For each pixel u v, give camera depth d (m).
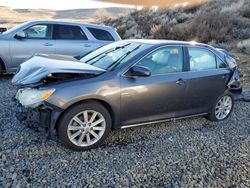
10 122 4.88
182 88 4.92
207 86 5.31
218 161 4.10
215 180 3.63
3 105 5.79
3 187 3.18
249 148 4.59
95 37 9.42
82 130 4.09
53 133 3.92
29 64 4.45
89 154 4.05
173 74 4.83
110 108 4.24
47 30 8.85
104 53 5.11
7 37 8.34
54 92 3.81
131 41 5.20
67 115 3.93
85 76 4.11
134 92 4.36
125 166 3.80
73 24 9.20
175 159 4.08
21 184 3.25
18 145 4.11
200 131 5.19
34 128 4.08
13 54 8.38
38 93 3.83
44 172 3.52
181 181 3.55
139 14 27.91
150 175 3.64
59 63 4.32
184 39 19.03
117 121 4.37
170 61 4.88
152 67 4.64
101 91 4.07
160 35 20.17
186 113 5.19
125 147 4.34
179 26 20.95
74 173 3.55
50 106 3.82
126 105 4.35
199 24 19.53
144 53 4.55
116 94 4.20
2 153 3.86
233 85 5.84
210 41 17.81
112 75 4.24
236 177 3.72
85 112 4.05
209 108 5.54
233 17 20.30
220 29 18.53
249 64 11.70
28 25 8.63
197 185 3.49
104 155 4.05
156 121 4.81
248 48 14.27
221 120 5.84
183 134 4.99
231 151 4.44
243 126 5.60
